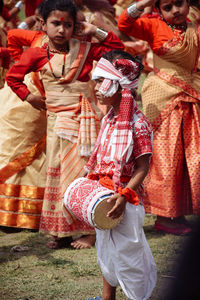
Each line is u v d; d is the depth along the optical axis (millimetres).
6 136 10047
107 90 5895
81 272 7746
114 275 5984
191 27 9555
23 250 8906
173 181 9516
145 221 10625
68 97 8930
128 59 5918
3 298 6852
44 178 10000
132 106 5855
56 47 8859
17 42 9773
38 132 10031
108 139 6047
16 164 9969
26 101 9477
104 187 5891
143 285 5859
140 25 9602
